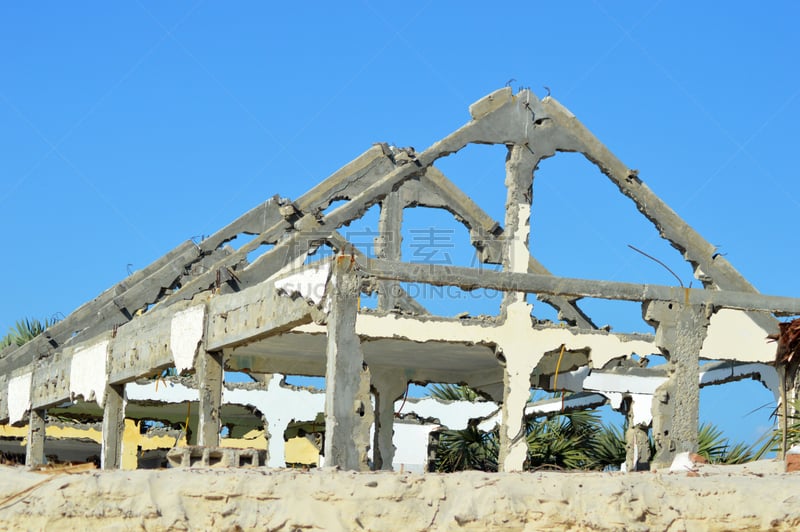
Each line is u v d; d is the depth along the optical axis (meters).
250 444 41.78
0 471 17.17
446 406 38.66
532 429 36.28
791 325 18.73
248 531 14.48
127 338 27.73
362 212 28.89
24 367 35.62
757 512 14.59
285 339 27.41
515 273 25.16
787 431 20.03
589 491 14.69
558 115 28.91
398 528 14.41
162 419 40.38
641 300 26.09
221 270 27.25
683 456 20.20
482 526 14.37
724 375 31.92
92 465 17.39
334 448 20.09
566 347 27.20
